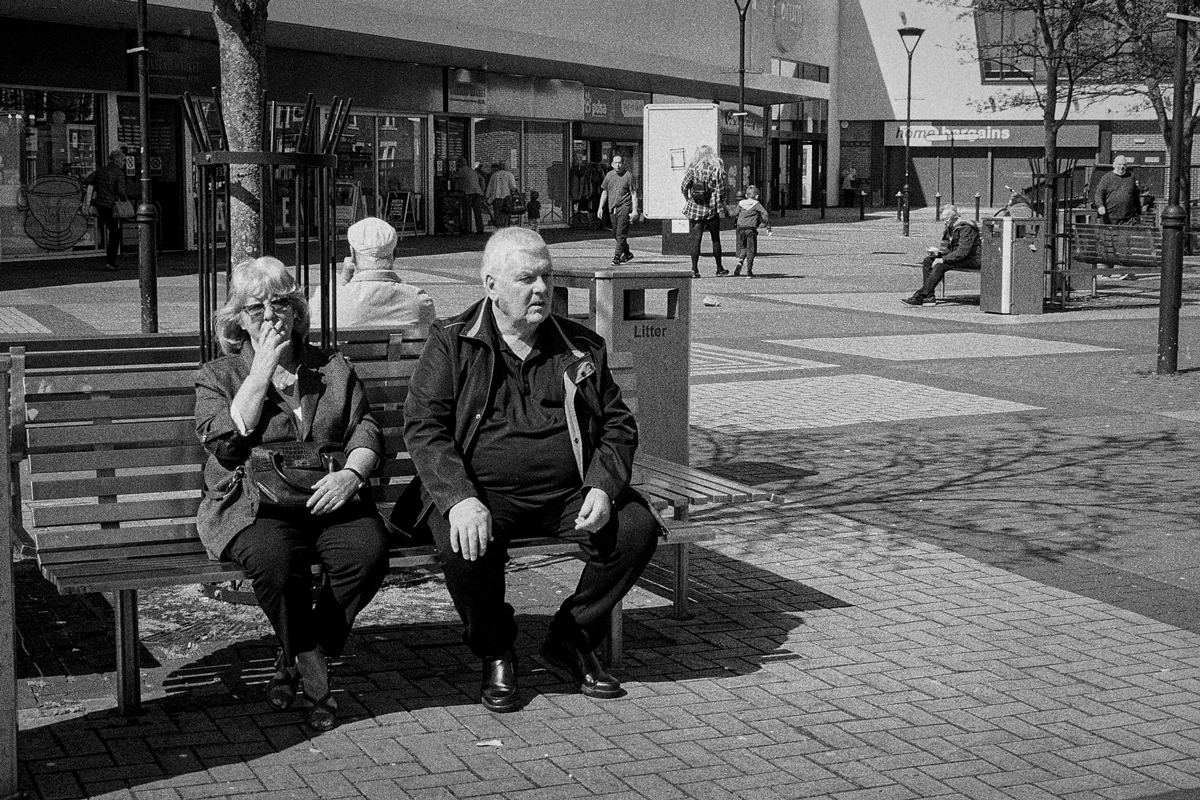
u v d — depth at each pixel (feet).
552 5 122.21
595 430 16.83
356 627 19.07
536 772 14.43
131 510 16.25
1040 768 14.79
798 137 204.95
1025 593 21.13
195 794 13.71
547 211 135.33
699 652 18.30
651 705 16.42
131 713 15.72
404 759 14.70
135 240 89.86
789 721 15.98
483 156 124.57
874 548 23.54
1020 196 79.10
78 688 16.60
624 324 23.84
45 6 74.23
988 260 61.31
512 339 16.63
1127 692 17.07
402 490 18.29
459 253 96.48
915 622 19.65
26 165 81.66
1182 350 49.21
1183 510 26.43
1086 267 66.44
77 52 82.74
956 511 26.22
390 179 111.75
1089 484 28.58
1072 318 59.88
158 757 14.62
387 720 15.80
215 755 14.70
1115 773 14.70
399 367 18.62
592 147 142.41
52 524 15.85
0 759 13.41
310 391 16.37
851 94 217.56
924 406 37.70
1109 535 24.59
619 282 23.71
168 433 16.48
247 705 16.15
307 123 19.70
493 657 16.29
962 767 14.78
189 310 56.18
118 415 16.47
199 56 91.30
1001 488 28.14
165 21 82.48
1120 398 39.19
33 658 17.60
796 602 20.52
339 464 16.29
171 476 16.47
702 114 94.58
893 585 21.44
